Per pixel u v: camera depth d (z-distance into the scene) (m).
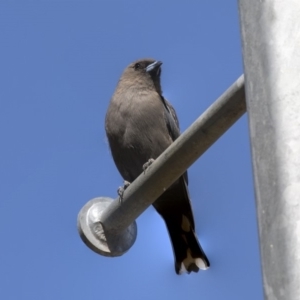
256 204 4.50
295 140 4.43
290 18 4.75
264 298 4.22
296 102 4.52
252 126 4.73
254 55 4.88
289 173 4.37
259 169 4.56
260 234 4.38
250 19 5.00
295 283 4.11
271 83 4.67
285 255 4.18
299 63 4.62
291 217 4.25
